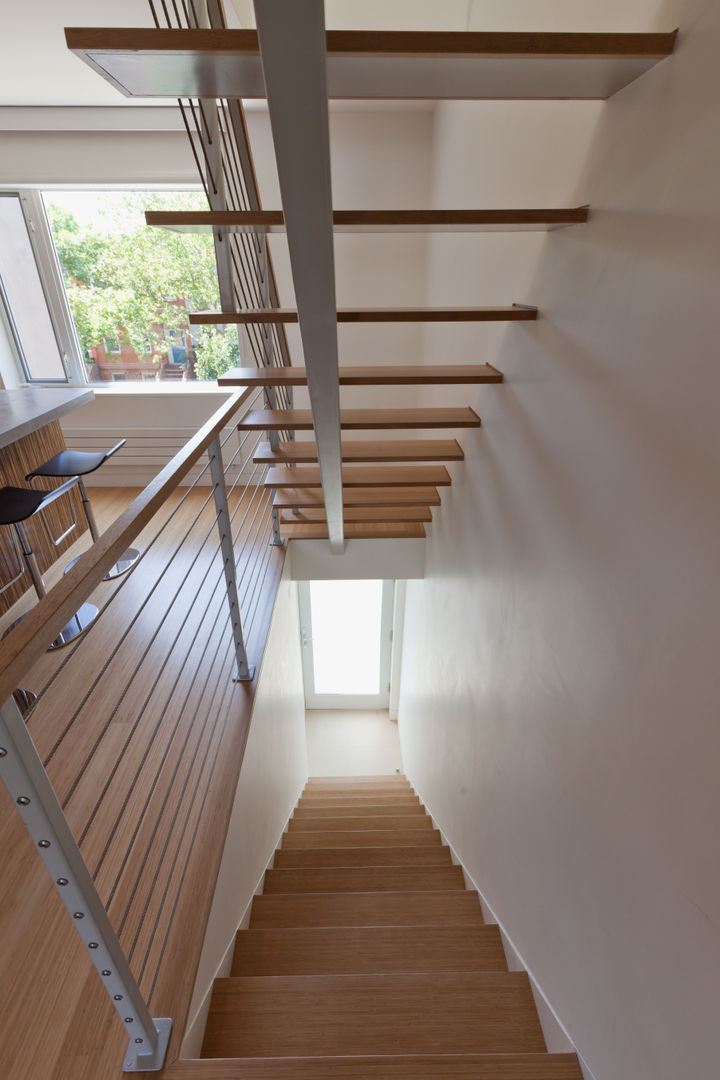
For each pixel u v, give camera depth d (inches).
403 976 68.7
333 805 165.6
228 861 75.1
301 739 189.8
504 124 83.1
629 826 46.2
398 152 149.5
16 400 107.6
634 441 45.3
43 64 114.7
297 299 55.6
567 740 59.2
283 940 79.4
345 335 167.6
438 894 95.4
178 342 179.0
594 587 52.8
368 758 225.0
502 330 83.4
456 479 118.8
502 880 83.3
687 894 38.3
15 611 115.7
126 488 183.6
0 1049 49.0
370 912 92.2
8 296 170.2
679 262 38.9
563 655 60.4
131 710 90.5
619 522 47.9
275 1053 60.4
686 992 38.7
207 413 178.2
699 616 36.9
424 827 142.8
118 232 166.7
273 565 144.7
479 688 99.3
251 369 88.3
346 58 40.7
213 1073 48.4
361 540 170.1
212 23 59.1
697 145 36.8
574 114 57.0
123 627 111.1
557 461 62.3
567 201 59.2
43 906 60.7
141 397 175.9
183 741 85.2
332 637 236.7
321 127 38.1
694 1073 37.9
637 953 44.9
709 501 35.9
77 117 142.3
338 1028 62.9
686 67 37.8
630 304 45.9
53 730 86.0
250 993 65.0
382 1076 51.3
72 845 37.0
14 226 162.6
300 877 105.0
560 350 61.2
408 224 55.4
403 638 219.8
